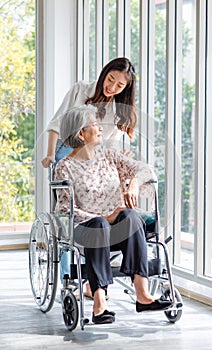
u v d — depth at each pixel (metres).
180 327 3.20
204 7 3.71
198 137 3.73
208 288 3.70
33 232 3.60
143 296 3.04
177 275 3.98
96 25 4.88
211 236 3.81
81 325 3.00
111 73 3.35
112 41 4.81
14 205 5.41
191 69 4.39
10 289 3.99
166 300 3.14
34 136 5.45
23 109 5.41
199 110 3.72
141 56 4.28
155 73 4.48
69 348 2.88
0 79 5.33
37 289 3.71
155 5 4.45
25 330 3.15
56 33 5.18
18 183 5.41
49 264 3.35
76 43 5.20
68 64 5.23
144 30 4.28
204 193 3.78
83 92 3.61
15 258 5.00
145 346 2.91
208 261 3.82
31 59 5.41
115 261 4.04
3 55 5.33
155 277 3.25
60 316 3.41
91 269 2.99
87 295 3.75
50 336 3.06
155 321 3.30
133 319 3.34
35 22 5.40
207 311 3.50
